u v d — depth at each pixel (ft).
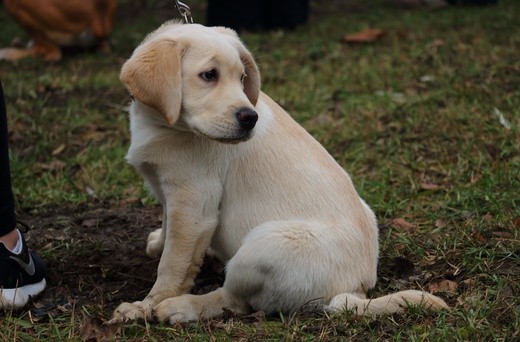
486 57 39.32
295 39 45.93
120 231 23.18
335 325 16.55
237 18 48.06
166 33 17.44
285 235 16.99
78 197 26.32
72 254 21.22
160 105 16.67
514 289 18.17
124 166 28.86
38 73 40.93
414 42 43.34
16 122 32.78
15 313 18.15
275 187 17.72
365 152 29.14
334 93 35.35
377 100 33.76
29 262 18.43
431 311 16.93
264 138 17.92
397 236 21.97
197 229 17.63
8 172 18.02
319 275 16.98
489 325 16.33
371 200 24.95
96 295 19.19
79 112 34.37
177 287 17.80
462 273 19.42
